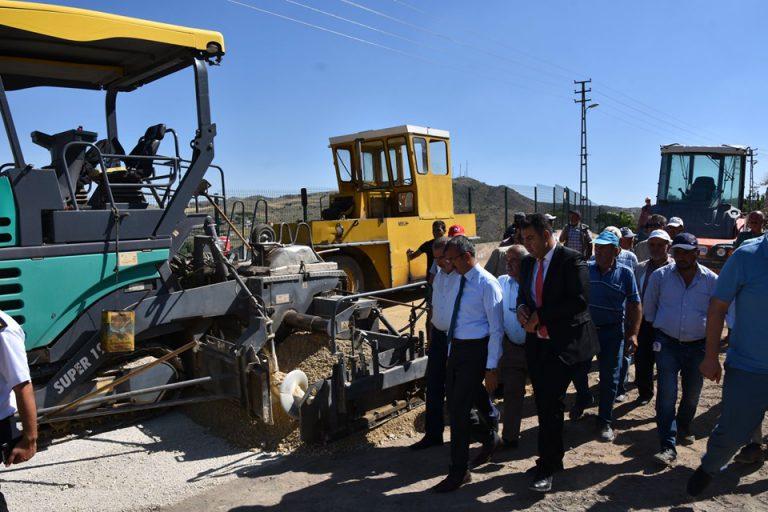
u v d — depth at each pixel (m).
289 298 6.07
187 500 4.06
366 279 11.42
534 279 4.05
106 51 5.60
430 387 4.84
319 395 4.71
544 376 3.95
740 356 3.55
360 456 4.75
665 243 5.48
